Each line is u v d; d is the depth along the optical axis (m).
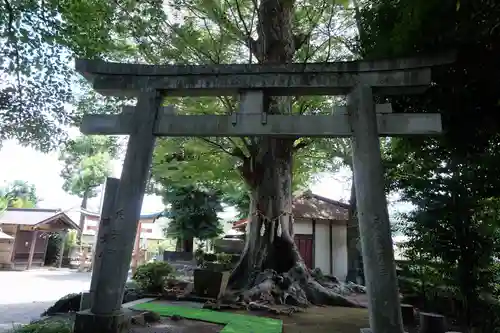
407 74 5.20
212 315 7.56
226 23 10.99
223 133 5.37
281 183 11.50
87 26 8.91
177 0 10.48
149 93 5.61
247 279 10.64
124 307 8.05
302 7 11.88
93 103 10.67
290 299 9.57
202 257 18.25
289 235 11.30
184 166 13.89
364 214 4.76
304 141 13.43
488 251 6.11
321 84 5.36
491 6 4.50
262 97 5.46
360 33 7.43
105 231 6.03
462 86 5.54
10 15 7.48
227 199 22.00
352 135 5.14
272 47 11.04
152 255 28.31
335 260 20.14
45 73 8.17
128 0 9.01
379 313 4.34
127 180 5.21
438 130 5.07
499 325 5.80
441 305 7.79
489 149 5.82
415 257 7.32
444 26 5.13
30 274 21.84
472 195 6.21
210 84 5.55
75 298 8.44
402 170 7.49
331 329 6.90
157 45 10.41
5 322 9.21
